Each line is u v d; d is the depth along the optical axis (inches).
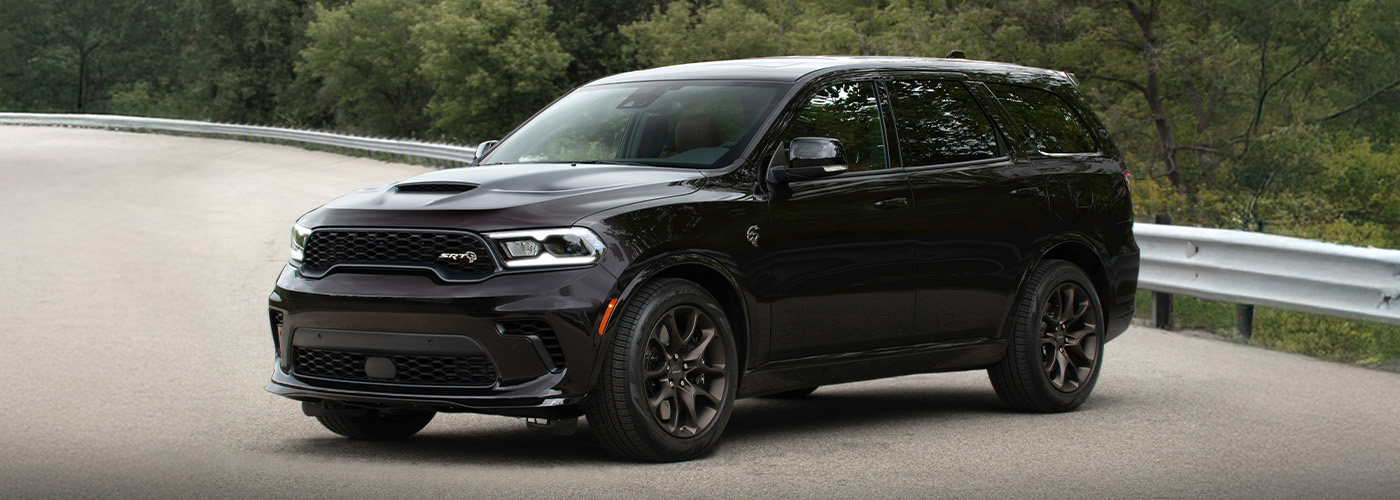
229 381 294.5
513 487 185.2
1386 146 1574.8
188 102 3612.2
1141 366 333.4
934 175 248.4
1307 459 215.0
